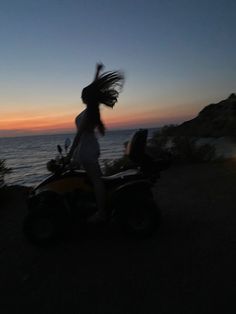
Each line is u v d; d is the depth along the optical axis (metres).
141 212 2.96
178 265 2.46
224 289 2.09
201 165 7.18
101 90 2.90
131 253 2.74
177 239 2.94
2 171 5.43
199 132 22.73
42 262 2.73
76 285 2.31
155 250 2.75
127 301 2.06
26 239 3.27
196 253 2.63
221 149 12.60
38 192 3.03
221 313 1.85
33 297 2.21
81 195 3.03
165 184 5.36
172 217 3.57
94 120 2.91
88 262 2.65
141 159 3.13
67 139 3.04
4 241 3.27
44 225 2.99
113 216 3.06
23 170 20.16
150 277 2.32
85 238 3.17
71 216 3.04
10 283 2.43
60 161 3.08
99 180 2.96
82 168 3.22
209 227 3.18
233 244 2.75
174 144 8.16
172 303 1.99
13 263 2.76
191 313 1.88
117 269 2.49
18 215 4.19
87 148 2.93
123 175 3.11
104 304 2.05
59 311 2.02
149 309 1.95
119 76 2.96
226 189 4.63
